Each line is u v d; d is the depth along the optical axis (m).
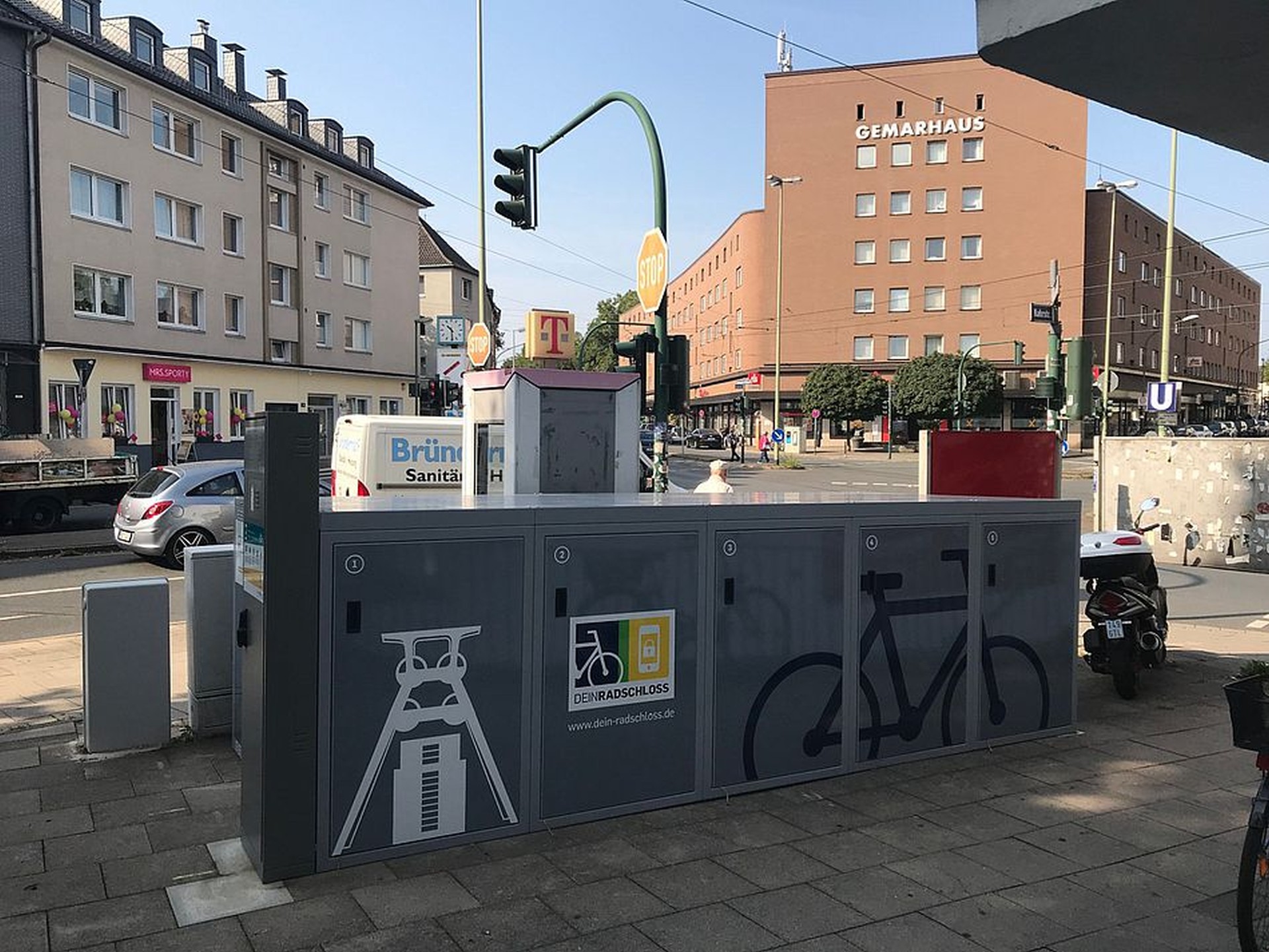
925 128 58.91
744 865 4.00
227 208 31.22
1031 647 5.79
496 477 8.83
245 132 32.03
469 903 3.61
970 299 59.09
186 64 32.34
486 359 22.34
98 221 26.06
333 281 37.62
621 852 4.11
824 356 61.03
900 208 59.59
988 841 4.32
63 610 10.62
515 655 4.18
